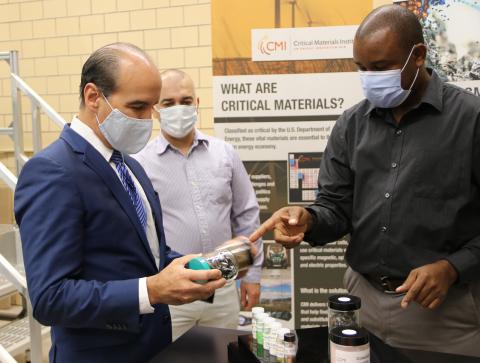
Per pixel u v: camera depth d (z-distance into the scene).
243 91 3.11
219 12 3.09
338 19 2.99
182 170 2.42
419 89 1.64
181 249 2.37
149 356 1.45
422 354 1.30
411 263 1.63
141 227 1.41
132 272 1.38
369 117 1.75
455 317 1.61
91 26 3.61
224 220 2.46
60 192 1.25
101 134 1.40
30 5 3.70
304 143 3.09
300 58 3.04
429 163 1.60
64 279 1.23
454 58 2.85
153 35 3.49
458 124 1.58
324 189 1.89
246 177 2.60
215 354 1.38
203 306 2.37
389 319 1.69
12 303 3.47
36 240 1.22
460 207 1.58
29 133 3.82
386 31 1.53
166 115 2.35
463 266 1.51
